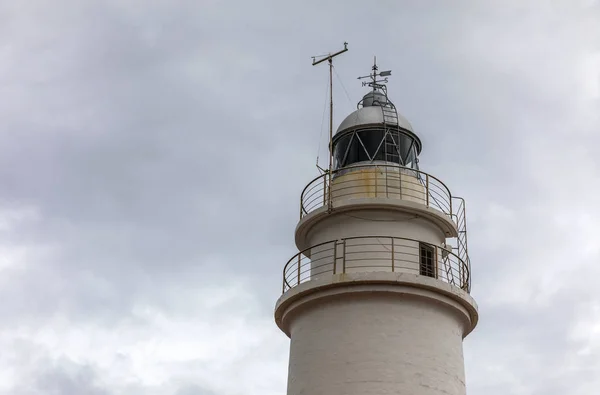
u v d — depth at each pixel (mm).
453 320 22000
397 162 24203
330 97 24469
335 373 20719
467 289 22656
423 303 21422
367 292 21172
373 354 20656
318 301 21656
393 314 21109
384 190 22953
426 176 23562
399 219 22703
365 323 21031
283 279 23031
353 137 24562
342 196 23156
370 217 22672
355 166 23766
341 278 21203
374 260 22078
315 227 23438
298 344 21922
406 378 20422
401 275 21125
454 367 21328
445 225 23266
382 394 20219
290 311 22281
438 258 23125
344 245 21766
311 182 23766
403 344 20797
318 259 22938
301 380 21250
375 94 26156
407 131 24781
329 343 21141
